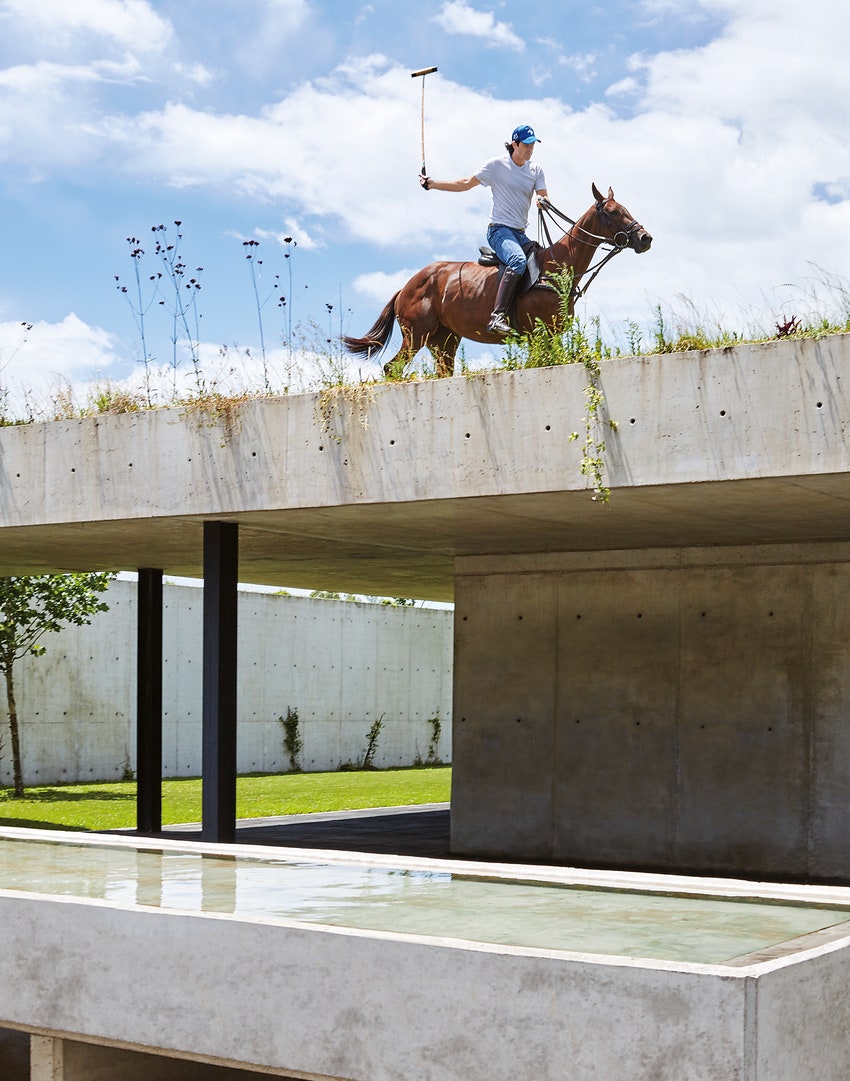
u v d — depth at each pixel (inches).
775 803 443.2
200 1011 194.7
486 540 461.4
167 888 222.7
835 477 302.2
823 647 437.4
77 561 573.6
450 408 346.6
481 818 507.5
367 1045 179.2
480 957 170.6
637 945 173.3
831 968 169.3
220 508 384.2
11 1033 303.6
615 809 476.7
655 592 474.6
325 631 1186.6
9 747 914.1
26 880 233.0
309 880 232.1
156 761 590.9
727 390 308.0
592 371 325.7
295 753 1150.3
